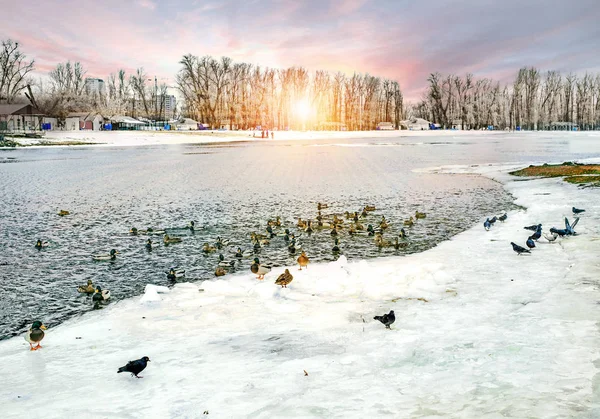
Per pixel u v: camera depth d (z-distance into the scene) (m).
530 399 5.71
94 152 68.94
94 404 6.28
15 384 7.07
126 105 155.00
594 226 16.81
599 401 5.59
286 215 23.36
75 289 12.75
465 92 177.12
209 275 13.88
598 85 178.38
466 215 22.22
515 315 8.83
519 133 148.50
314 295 11.23
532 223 18.66
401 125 180.00
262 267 12.80
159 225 21.11
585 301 9.30
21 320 10.70
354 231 19.16
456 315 9.27
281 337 8.59
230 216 23.14
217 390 6.52
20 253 16.47
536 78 176.75
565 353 6.99
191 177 39.47
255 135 118.62
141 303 11.14
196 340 8.65
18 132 92.75
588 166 37.62
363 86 175.00
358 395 6.13
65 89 133.62
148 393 6.55
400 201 26.92
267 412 5.79
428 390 6.16
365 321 9.27
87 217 22.94
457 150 72.44
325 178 38.47
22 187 33.53
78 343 8.77
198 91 140.88
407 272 12.70
